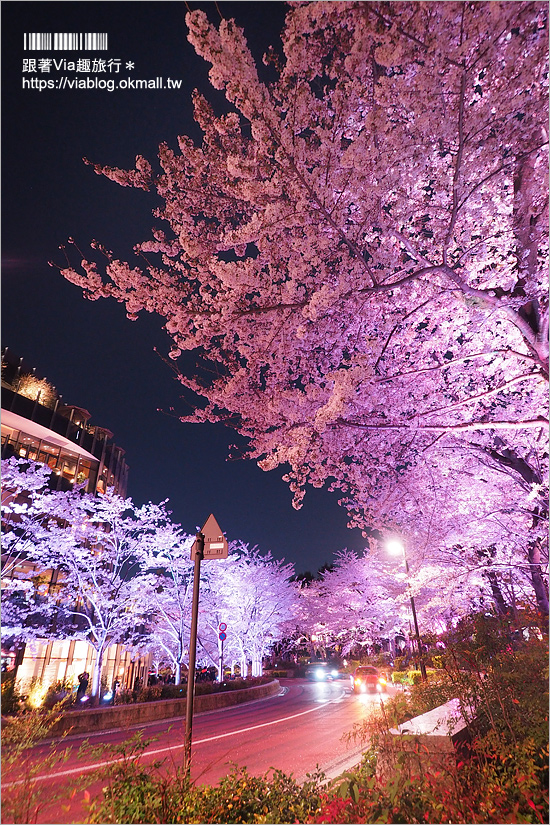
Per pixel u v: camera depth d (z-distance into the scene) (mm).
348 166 6098
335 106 6547
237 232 6531
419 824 3266
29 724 4492
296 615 46156
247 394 9227
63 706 13383
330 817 3357
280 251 8172
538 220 7426
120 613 19984
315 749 9961
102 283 7871
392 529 18000
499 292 8070
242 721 15398
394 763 4023
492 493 13539
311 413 8680
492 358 10828
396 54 5336
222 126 6824
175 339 8398
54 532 19125
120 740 11312
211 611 32406
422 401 10680
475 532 14078
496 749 4000
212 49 5363
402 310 9578
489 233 7895
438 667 6988
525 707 4734
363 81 6539
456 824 3174
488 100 6059
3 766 3924
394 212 7008
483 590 16641
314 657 72688
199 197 8055
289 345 8414
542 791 3406
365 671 25359
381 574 29359
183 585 24688
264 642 43281
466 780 3709
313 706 19750
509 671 5395
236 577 33406
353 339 9594
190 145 7113
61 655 25844
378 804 3494
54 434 33188
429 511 13867
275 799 3986
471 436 12195
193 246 6891
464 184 6855
